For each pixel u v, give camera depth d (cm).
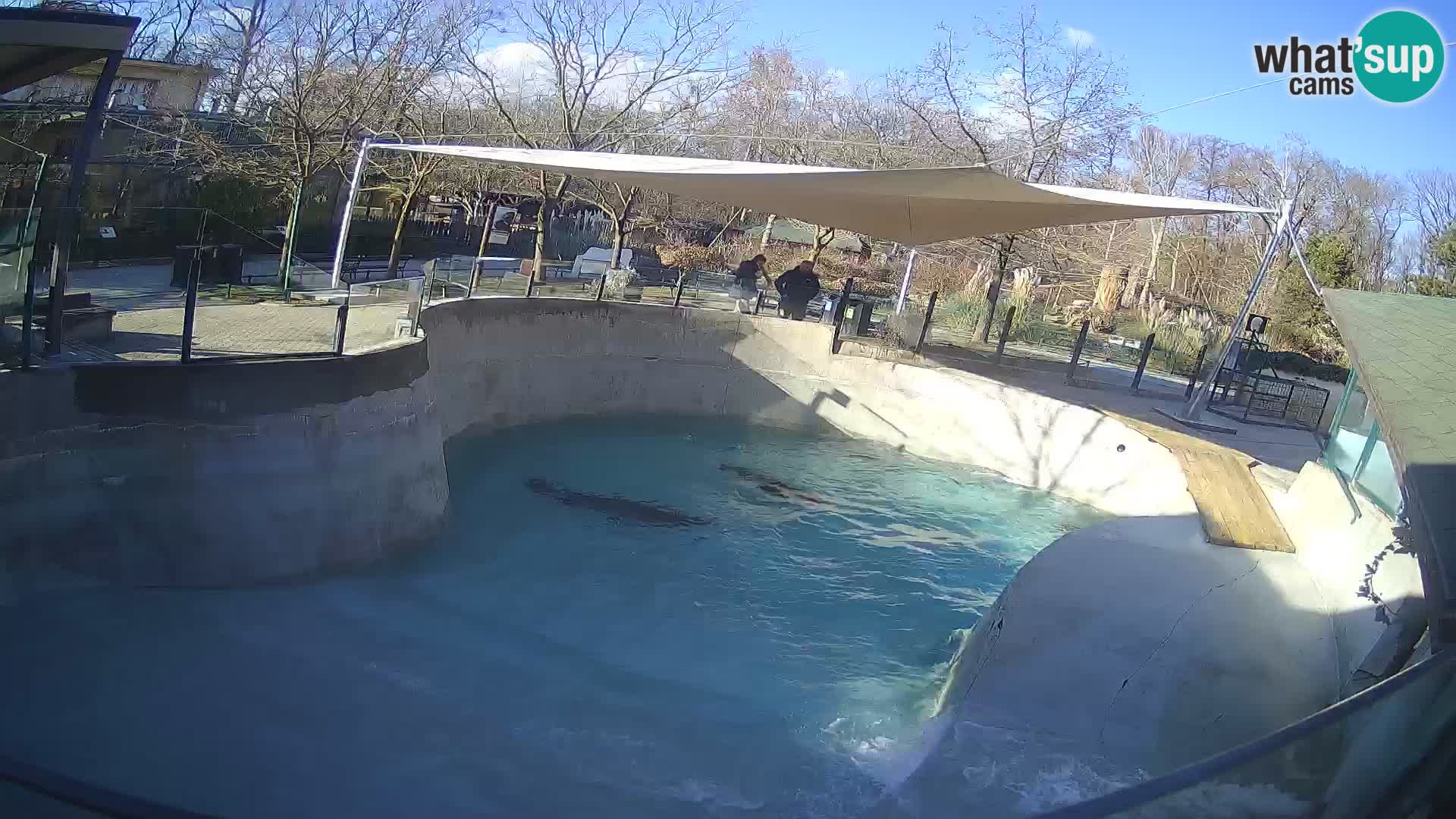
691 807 810
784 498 1873
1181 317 3403
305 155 2003
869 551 1642
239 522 1064
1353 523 1058
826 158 3566
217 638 934
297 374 1133
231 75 2286
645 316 2283
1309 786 399
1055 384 2347
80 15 909
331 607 1074
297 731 830
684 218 3972
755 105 3688
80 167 990
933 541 1731
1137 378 2373
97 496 954
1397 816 421
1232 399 2378
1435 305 1098
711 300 2516
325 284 1744
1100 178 4072
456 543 1405
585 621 1217
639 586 1366
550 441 2016
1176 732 766
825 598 1417
